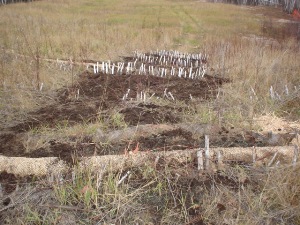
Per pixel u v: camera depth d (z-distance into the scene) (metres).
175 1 24.62
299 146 3.98
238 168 3.54
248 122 4.69
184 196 3.22
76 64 7.33
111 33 10.67
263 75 6.59
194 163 3.66
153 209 3.05
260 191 3.22
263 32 12.43
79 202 3.02
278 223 2.87
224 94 5.84
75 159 3.54
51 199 3.06
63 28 10.94
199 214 2.96
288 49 8.34
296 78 6.72
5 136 4.23
